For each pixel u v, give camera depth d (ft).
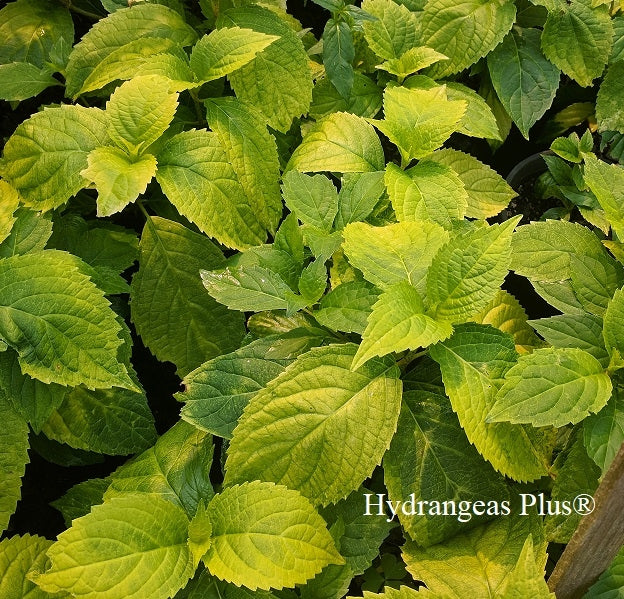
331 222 2.25
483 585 2.02
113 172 2.13
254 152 2.38
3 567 1.98
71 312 2.05
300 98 2.50
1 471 2.09
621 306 2.06
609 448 2.00
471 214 2.57
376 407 2.02
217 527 1.97
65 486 2.47
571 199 2.71
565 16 2.69
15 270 2.06
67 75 2.42
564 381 1.98
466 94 2.66
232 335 2.41
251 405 2.00
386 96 2.36
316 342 2.16
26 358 2.03
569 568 1.89
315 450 2.01
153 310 2.38
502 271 1.96
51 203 2.21
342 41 2.52
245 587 2.00
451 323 2.00
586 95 3.01
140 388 2.27
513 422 1.94
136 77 2.21
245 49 2.34
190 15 2.73
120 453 2.25
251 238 2.33
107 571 1.86
